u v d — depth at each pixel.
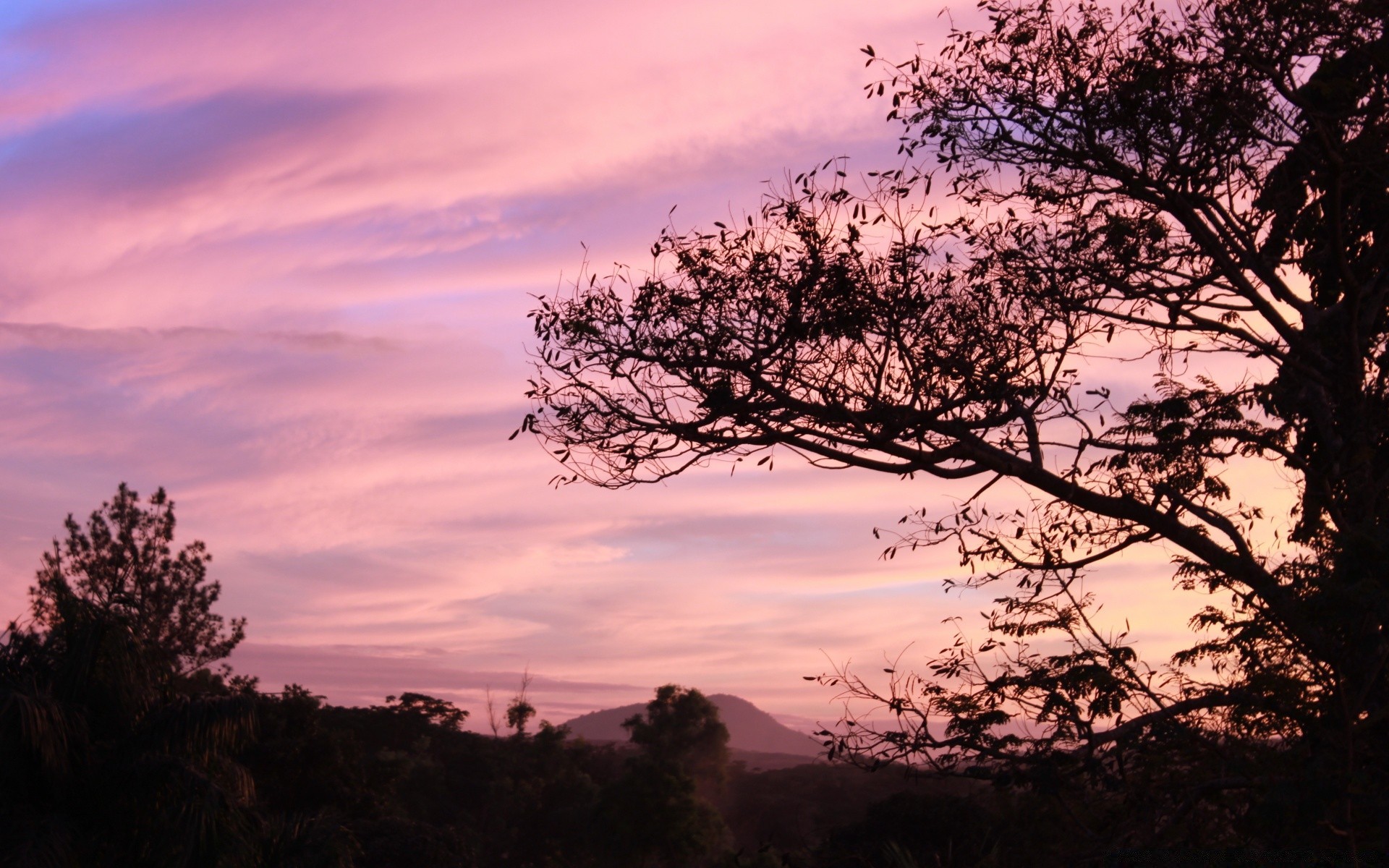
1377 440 8.68
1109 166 8.99
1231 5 8.74
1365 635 6.59
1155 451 9.14
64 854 11.80
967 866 8.83
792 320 8.41
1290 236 9.47
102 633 13.62
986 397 8.62
